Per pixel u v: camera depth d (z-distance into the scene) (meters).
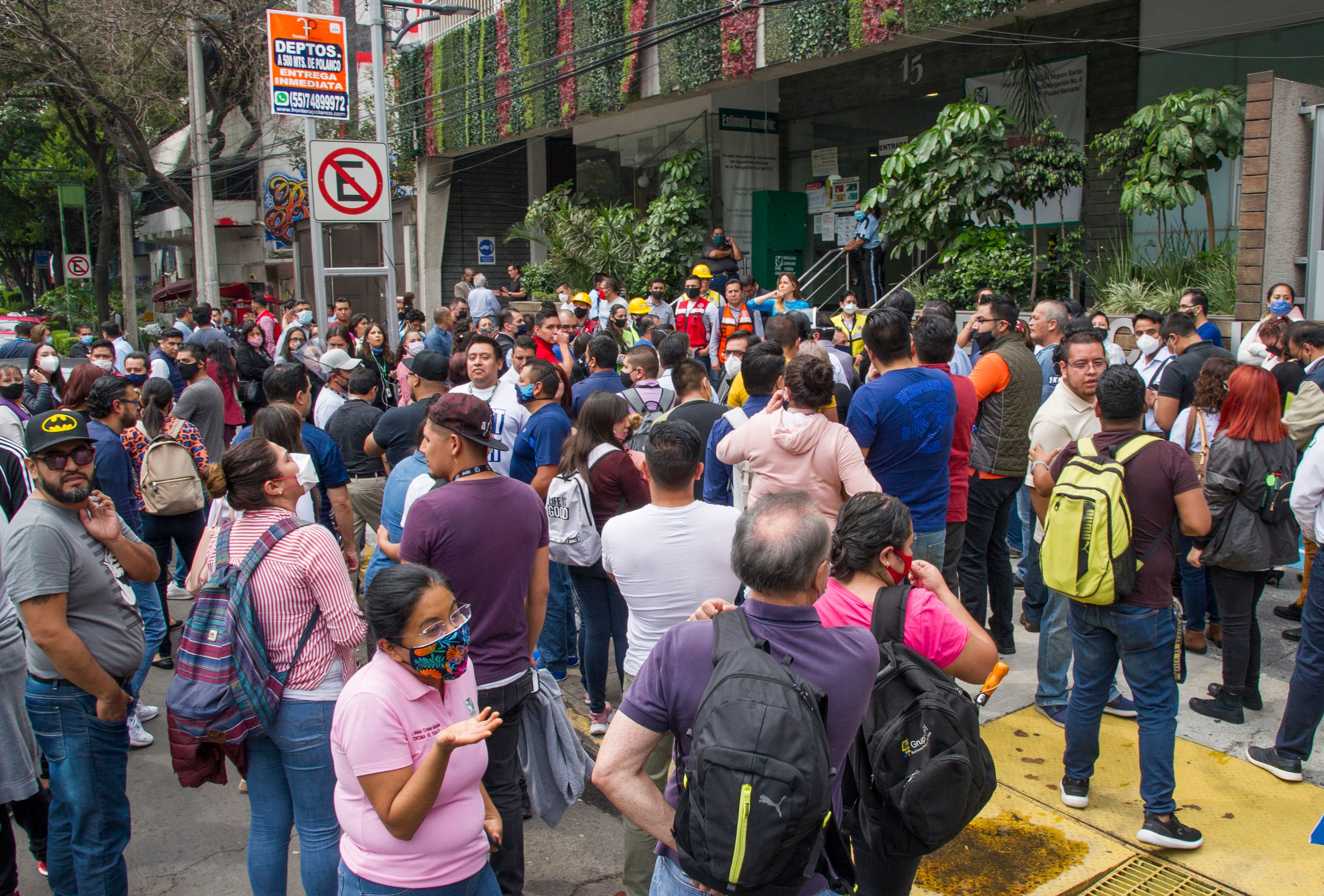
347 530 5.54
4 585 3.44
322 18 10.96
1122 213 11.56
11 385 6.57
